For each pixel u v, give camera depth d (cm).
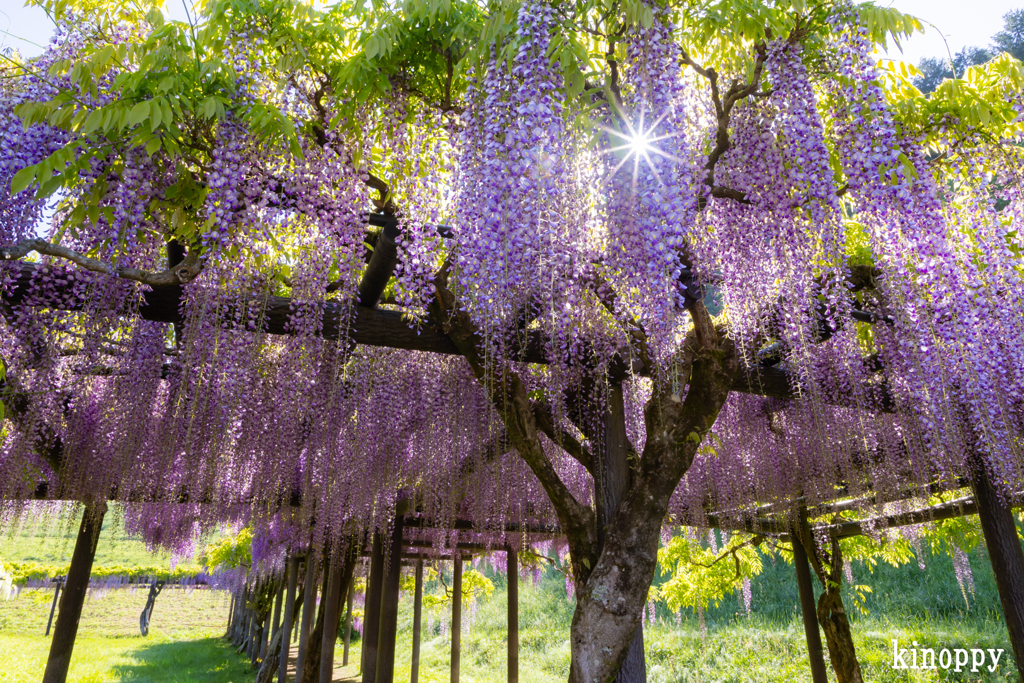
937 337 273
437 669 1148
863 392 344
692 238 265
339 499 377
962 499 421
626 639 219
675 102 226
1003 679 635
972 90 253
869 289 307
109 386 310
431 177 263
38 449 326
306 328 265
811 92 234
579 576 245
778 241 256
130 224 230
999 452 295
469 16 247
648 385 336
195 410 284
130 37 261
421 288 256
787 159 243
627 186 217
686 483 452
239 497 382
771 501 435
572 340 257
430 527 552
